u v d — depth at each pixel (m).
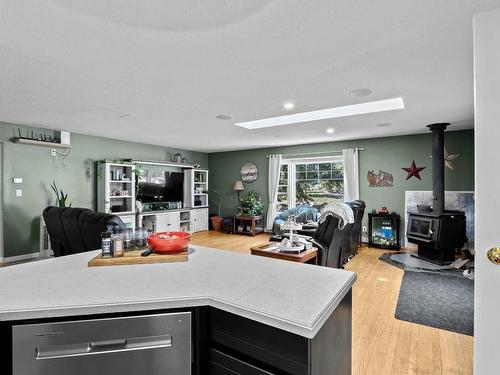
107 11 1.61
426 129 4.99
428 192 5.29
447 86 2.84
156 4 1.54
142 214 6.05
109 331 1.02
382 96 3.15
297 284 1.23
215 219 7.68
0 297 1.06
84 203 5.51
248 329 1.02
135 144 6.45
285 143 6.63
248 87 2.87
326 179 6.65
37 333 0.99
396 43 1.99
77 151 5.41
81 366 1.00
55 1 1.52
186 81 2.71
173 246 1.64
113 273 1.37
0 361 1.00
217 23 1.73
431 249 4.56
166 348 1.06
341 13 1.64
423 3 1.55
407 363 1.99
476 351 1.28
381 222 5.66
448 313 2.74
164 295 1.09
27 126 4.71
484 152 1.26
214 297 1.08
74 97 3.20
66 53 2.13
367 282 3.60
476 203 1.28
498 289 1.23
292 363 0.92
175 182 7.27
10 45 2.01
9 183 4.54
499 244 1.23
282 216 6.21
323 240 3.46
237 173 7.88
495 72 1.25
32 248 4.80
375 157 5.85
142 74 2.54
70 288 1.16
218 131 5.15
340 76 2.58
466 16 1.66
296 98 3.23
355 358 2.05
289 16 1.67
